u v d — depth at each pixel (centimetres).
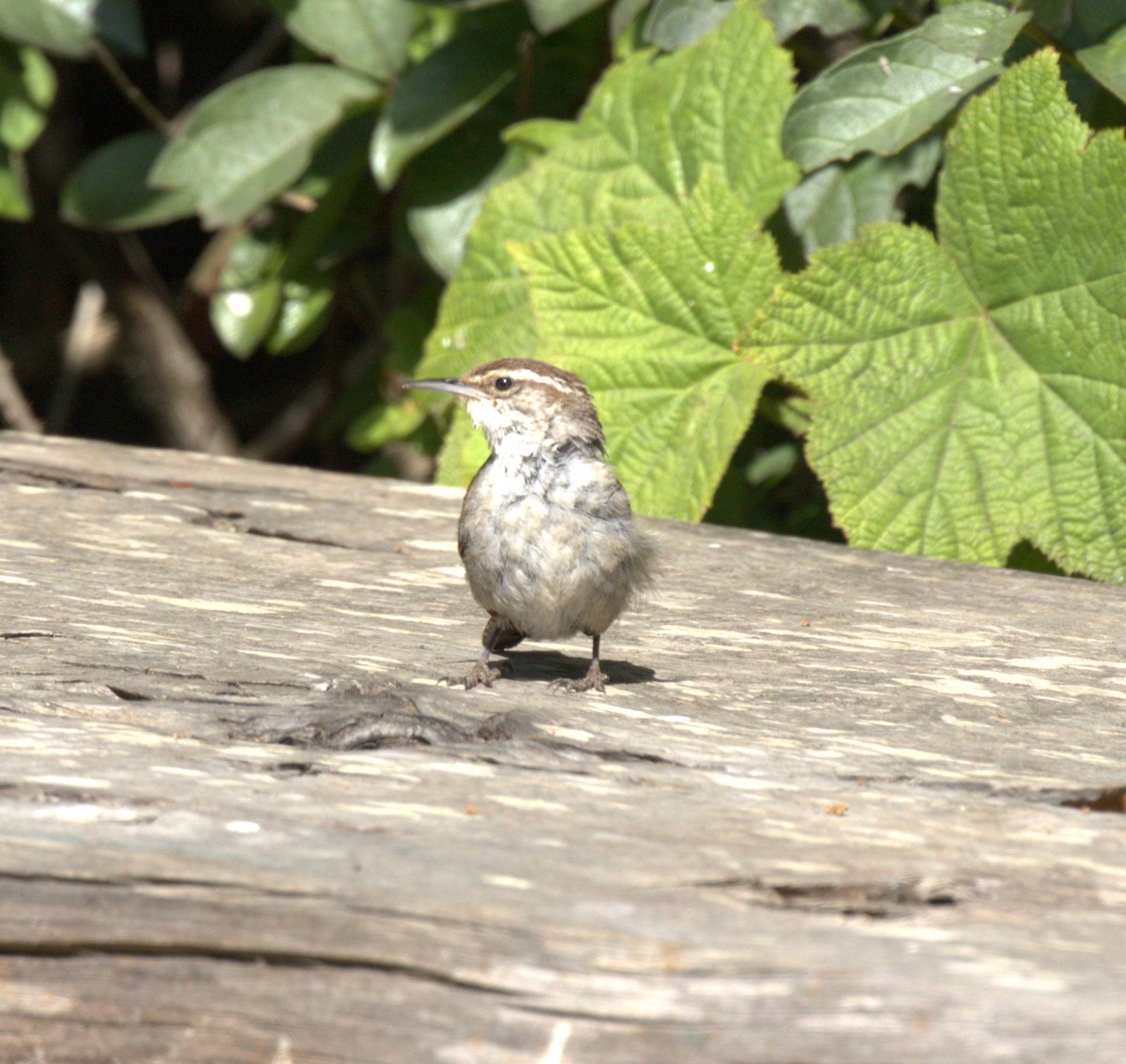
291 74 1504
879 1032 381
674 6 1344
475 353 1404
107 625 771
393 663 750
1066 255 1184
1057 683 787
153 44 2572
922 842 511
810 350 1228
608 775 582
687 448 1244
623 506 780
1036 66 1177
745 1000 393
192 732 601
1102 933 433
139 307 2012
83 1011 415
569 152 1403
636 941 412
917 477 1211
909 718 707
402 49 1516
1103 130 1162
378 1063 401
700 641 861
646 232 1262
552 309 1288
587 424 788
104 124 2562
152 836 474
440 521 1140
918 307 1226
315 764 567
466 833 493
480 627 862
